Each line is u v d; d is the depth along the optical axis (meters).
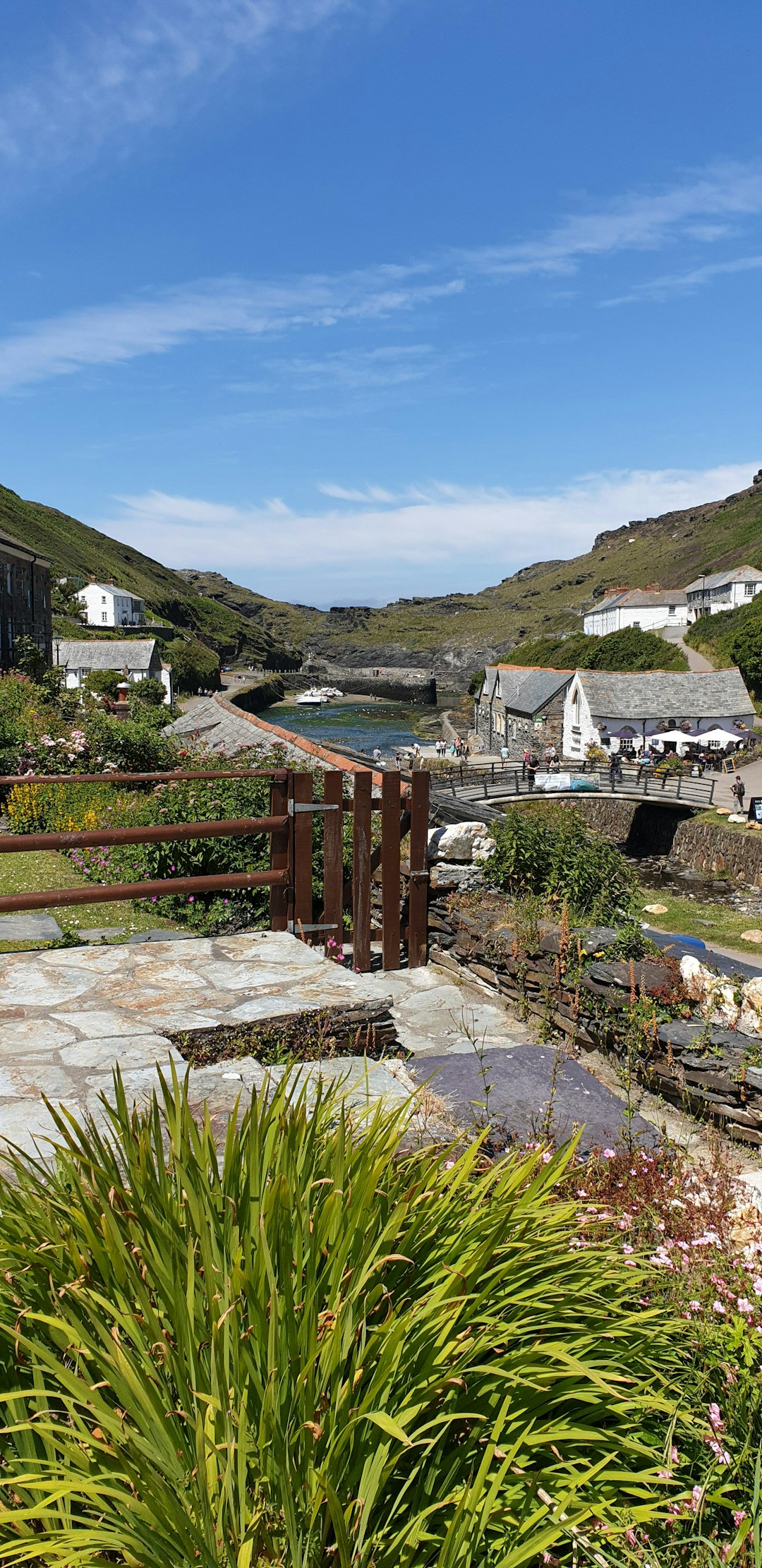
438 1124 3.84
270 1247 1.89
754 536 157.62
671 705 53.44
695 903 27.80
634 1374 2.16
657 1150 3.93
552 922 6.63
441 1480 1.83
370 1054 4.56
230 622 178.75
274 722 96.62
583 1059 5.67
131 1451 1.59
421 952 6.88
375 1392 1.71
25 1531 1.59
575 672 55.25
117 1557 1.67
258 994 4.59
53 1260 1.95
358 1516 1.65
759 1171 4.12
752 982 5.32
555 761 49.91
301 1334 1.80
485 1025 5.95
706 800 36.41
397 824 6.59
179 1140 2.16
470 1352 1.84
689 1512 1.93
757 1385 2.25
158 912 8.27
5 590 43.84
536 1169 3.00
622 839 40.31
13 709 17.41
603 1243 2.51
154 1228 1.94
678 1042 5.14
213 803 8.44
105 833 5.05
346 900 7.84
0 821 12.10
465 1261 2.02
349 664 196.00
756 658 67.62
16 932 7.18
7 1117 3.22
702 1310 2.56
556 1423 1.95
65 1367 1.79
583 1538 1.85
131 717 21.33
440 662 183.50
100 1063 3.71
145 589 163.50
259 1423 1.72
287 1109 2.51
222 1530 1.56
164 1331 1.80
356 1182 2.07
